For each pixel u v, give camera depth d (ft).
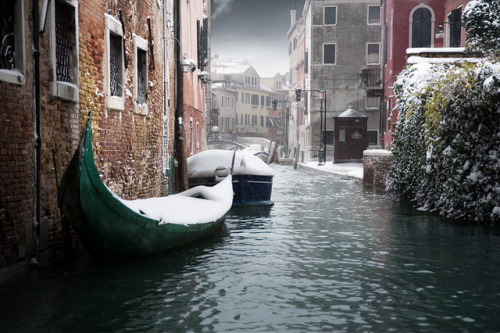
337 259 26.43
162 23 45.65
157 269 23.81
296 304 19.04
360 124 126.11
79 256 25.68
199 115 82.69
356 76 150.30
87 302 18.92
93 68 28.76
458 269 24.41
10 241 20.97
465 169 36.91
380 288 21.21
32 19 22.45
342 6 149.59
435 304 19.11
